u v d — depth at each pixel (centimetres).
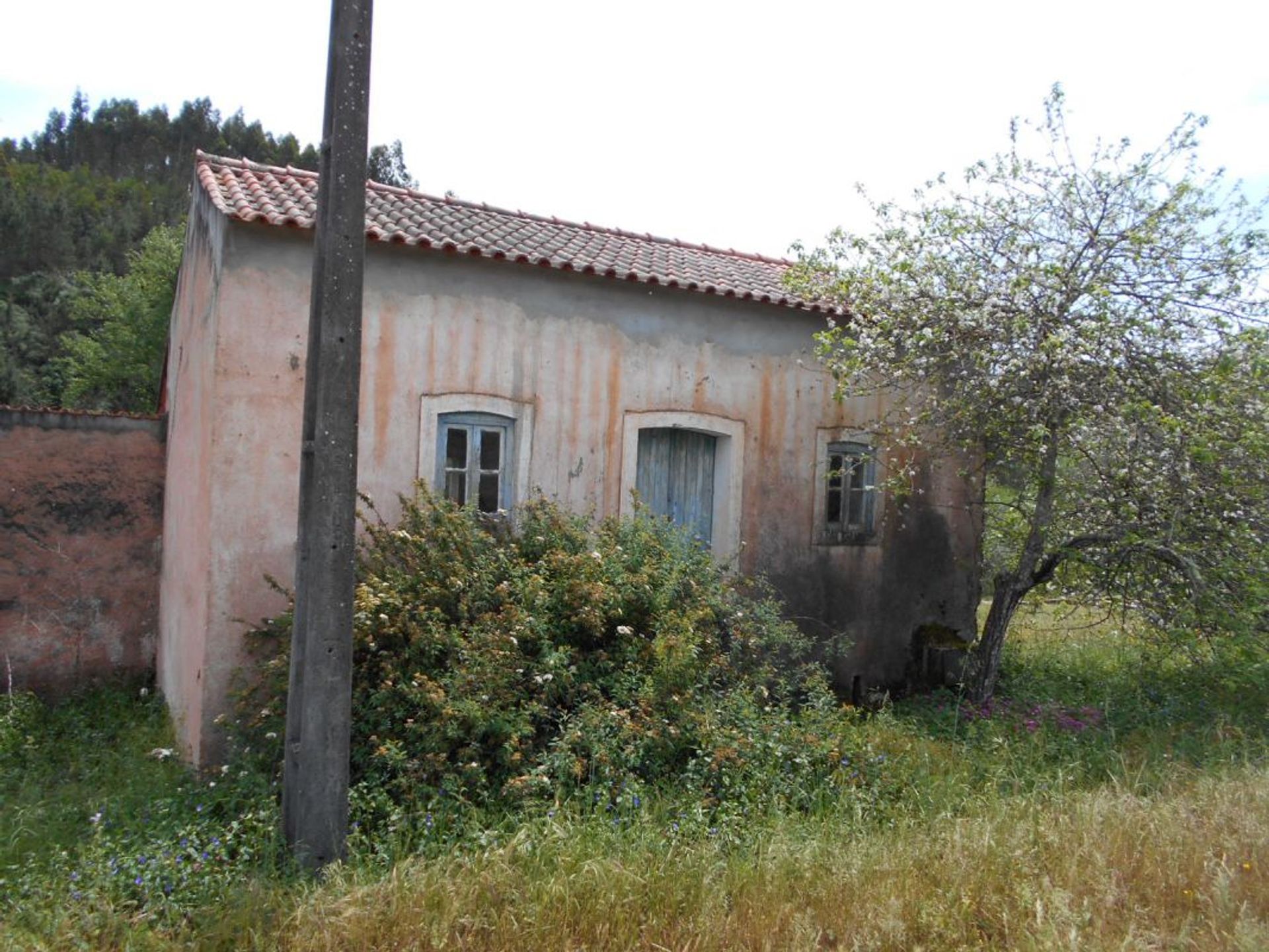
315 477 432
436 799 495
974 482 1012
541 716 547
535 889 401
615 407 807
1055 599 873
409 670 551
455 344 734
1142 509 750
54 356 3284
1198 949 372
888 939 379
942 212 775
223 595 639
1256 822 479
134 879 427
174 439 920
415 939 368
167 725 774
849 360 818
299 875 423
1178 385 711
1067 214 749
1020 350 734
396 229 719
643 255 909
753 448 881
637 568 658
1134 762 648
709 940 375
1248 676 793
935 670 992
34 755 697
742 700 607
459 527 635
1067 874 429
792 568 902
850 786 559
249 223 643
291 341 667
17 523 936
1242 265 709
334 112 431
